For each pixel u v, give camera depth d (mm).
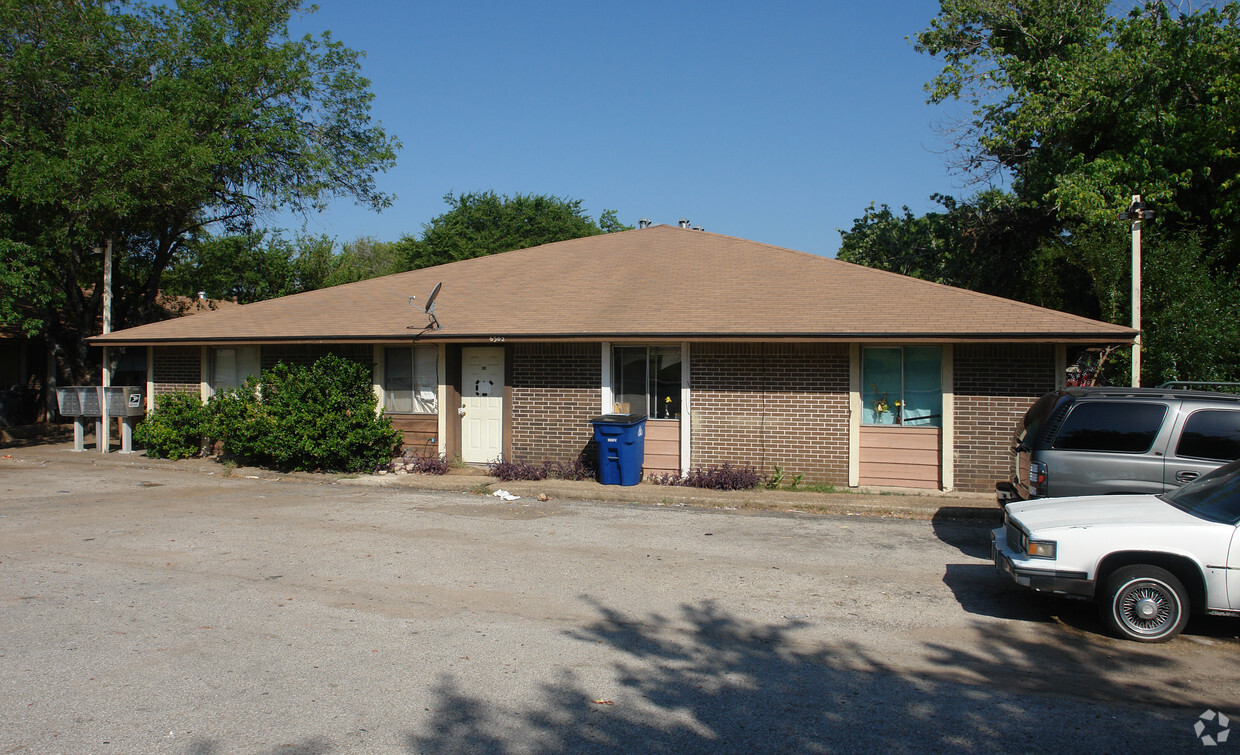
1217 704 4965
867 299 13555
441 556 8531
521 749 4289
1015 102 22297
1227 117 17844
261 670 5355
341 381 14500
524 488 12703
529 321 14148
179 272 26938
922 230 25703
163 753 4195
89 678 5191
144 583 7418
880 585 7562
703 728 4566
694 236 19078
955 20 24109
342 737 4402
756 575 7867
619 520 10578
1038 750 4312
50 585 7332
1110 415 7926
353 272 33906
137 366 23938
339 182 24891
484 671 5387
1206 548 5941
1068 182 18000
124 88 18859
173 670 5340
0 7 18031
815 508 11320
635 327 13164
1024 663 5652
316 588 7305
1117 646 6012
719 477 12664
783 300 13875
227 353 16984
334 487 13352
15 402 23266
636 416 13617
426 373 15211
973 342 11812
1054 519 6570
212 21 22297
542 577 7742
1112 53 19719
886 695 5062
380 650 5754
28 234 18359
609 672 5402
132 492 12758
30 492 12742
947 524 10453
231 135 21812
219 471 14867
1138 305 12945
